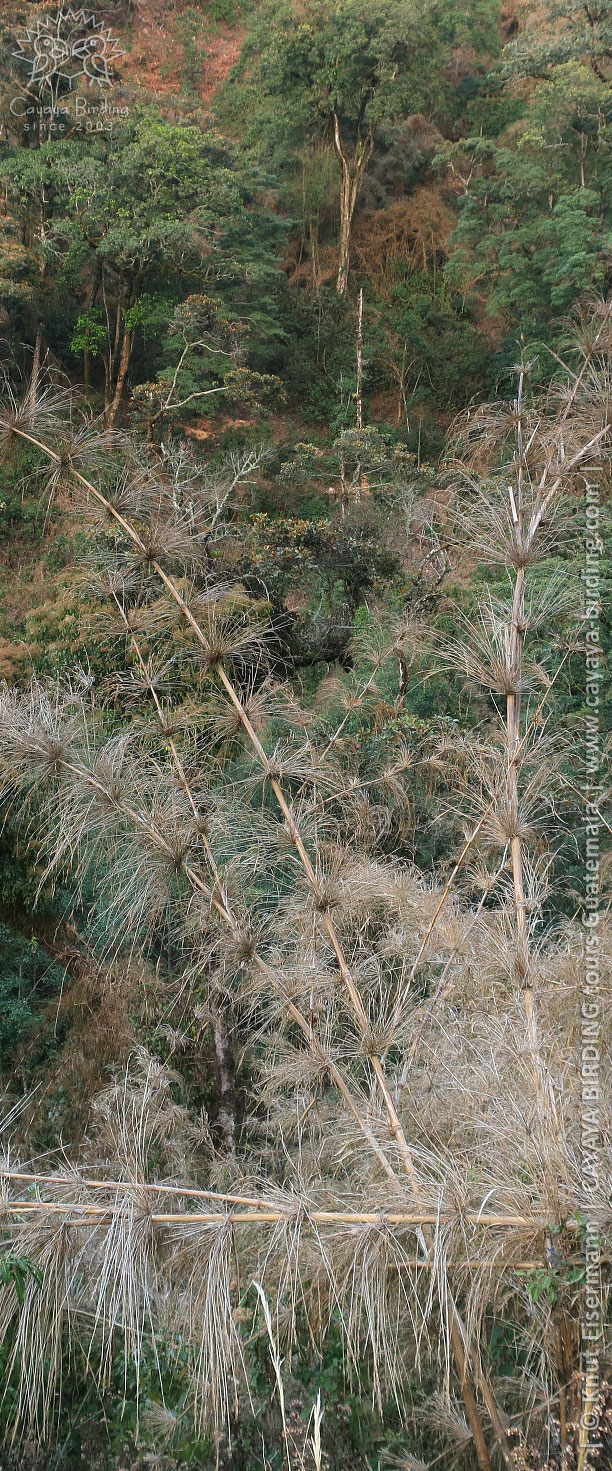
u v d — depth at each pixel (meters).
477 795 2.62
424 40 21.98
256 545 10.37
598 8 20.11
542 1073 1.86
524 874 2.45
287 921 2.66
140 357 19.86
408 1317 1.85
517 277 18.88
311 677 9.79
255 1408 2.42
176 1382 2.46
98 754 2.49
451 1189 1.67
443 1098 2.31
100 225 17.17
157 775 2.56
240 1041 4.32
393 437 19.12
